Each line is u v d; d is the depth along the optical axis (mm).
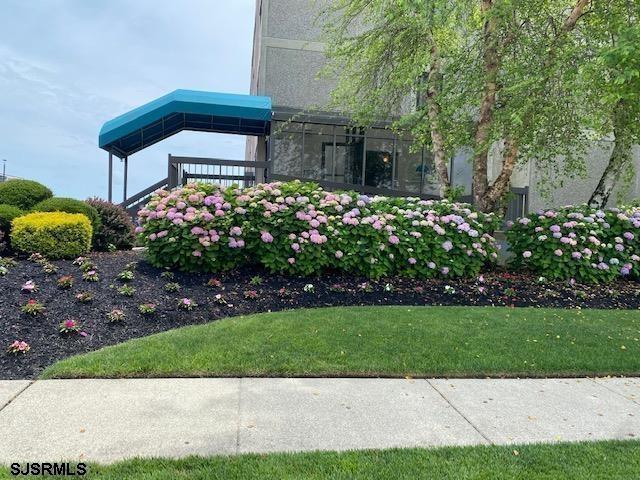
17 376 4164
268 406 3707
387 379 4406
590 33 7812
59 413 3461
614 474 2814
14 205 8711
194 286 6715
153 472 2672
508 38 8523
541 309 6969
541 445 3203
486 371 4664
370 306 6672
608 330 6000
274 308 6438
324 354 4781
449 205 8805
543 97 7754
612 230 9094
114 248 9156
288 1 13172
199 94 12141
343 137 13305
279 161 12992
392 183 13469
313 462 2852
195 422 3385
